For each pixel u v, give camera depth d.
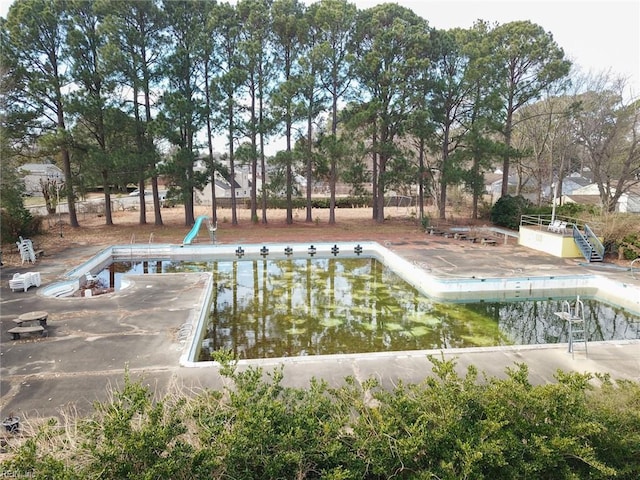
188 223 24.98
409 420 3.78
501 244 20.05
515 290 13.41
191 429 3.77
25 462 3.03
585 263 15.90
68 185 22.86
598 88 22.47
